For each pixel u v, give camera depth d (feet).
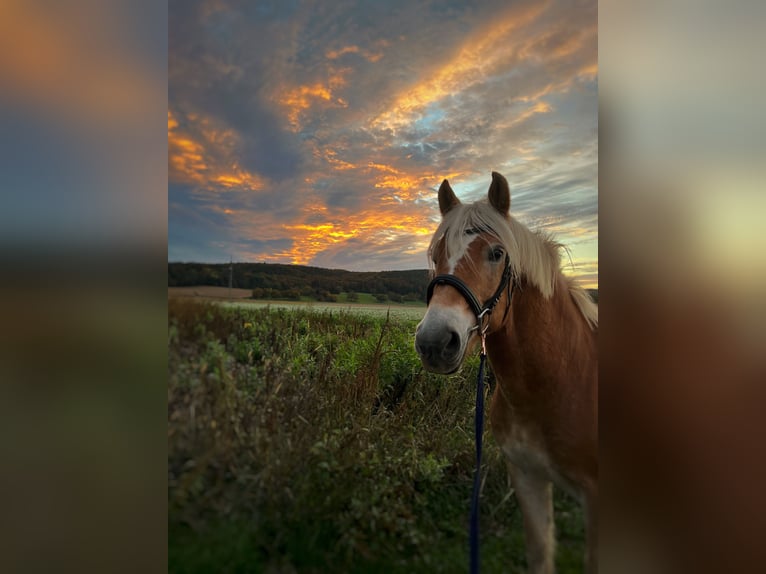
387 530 5.12
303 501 4.79
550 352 4.75
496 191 4.84
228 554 4.17
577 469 4.88
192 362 5.08
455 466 6.75
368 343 7.68
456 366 4.28
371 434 6.36
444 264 4.65
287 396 5.81
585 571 4.88
